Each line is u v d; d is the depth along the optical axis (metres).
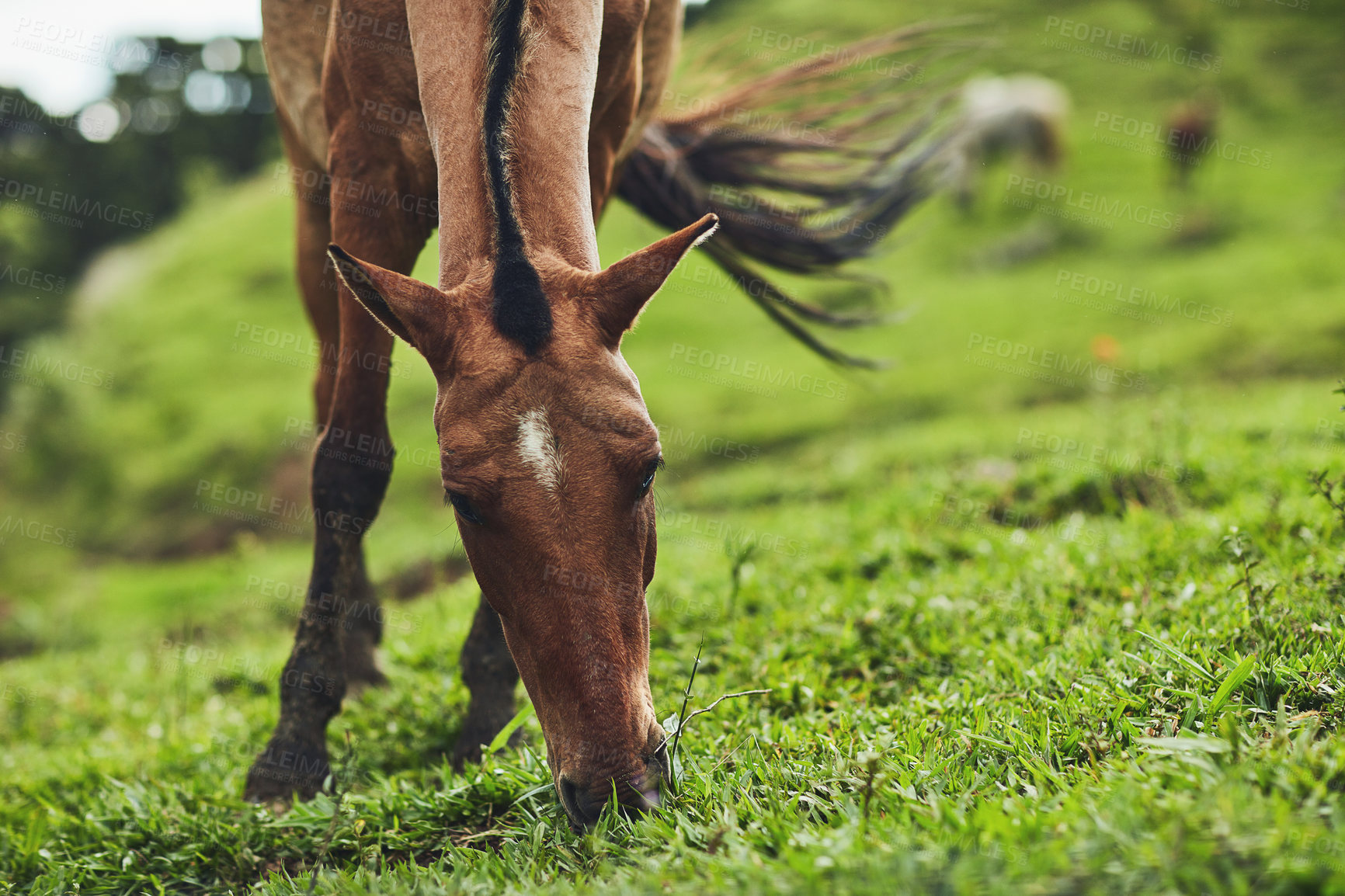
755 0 27.11
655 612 5.05
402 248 3.86
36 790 4.52
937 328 17.42
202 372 22.09
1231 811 1.88
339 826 3.21
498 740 3.25
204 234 27.91
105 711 6.29
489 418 2.48
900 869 1.92
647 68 4.39
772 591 5.05
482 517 2.49
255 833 3.36
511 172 2.87
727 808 2.52
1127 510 5.40
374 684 5.04
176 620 11.17
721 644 4.43
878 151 5.98
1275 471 5.36
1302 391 9.91
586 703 2.41
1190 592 3.53
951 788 2.54
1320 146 21.73
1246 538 3.66
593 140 3.89
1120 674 2.99
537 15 3.19
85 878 3.32
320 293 4.85
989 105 21.14
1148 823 1.97
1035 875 1.83
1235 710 2.59
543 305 2.59
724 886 2.05
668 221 5.39
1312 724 2.34
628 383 2.57
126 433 20.92
